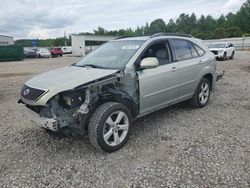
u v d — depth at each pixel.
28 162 3.68
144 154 3.79
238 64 16.39
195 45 5.83
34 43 69.00
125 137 4.02
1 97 7.96
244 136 4.34
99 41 49.84
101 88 3.81
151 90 4.48
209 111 5.77
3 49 31.59
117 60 4.43
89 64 4.64
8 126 5.19
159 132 4.59
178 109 5.95
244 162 3.47
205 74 5.87
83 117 3.61
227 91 7.79
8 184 3.15
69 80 3.77
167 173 3.27
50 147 4.14
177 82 5.05
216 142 4.12
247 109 5.88
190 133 4.52
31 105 3.85
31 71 16.42
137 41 4.80
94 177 3.25
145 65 4.19
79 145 4.17
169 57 4.98
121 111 3.91
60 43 93.56
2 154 3.94
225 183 3.02
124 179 3.18
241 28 80.81
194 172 3.27
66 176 3.29
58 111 3.62
